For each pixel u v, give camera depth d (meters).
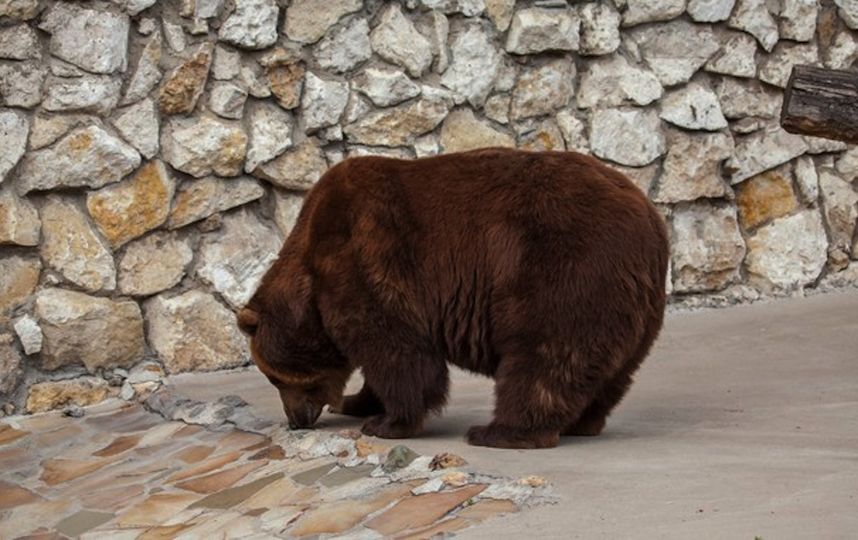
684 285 12.84
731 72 13.08
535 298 7.84
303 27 11.61
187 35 11.22
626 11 12.73
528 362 7.92
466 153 8.45
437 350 8.42
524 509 6.78
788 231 13.22
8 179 10.64
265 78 11.49
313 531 7.08
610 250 7.77
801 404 9.12
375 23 11.90
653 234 7.98
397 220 8.33
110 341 10.95
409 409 8.45
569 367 7.83
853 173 13.49
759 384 9.90
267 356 8.91
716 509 6.36
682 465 7.32
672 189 12.88
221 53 11.33
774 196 13.25
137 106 11.02
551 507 6.73
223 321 11.31
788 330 11.55
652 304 8.00
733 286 13.06
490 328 8.13
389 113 11.89
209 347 11.26
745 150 13.16
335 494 7.56
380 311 8.34
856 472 6.88
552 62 12.55
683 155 12.91
